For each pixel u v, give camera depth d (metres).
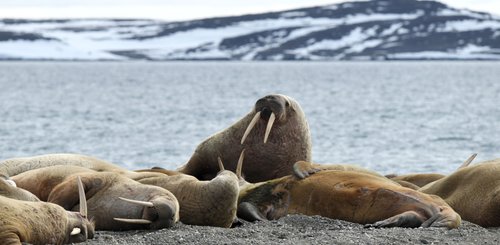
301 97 194.50
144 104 158.25
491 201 29.88
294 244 24.41
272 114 38.88
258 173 40.53
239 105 155.25
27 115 122.62
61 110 137.00
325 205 30.45
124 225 27.81
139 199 27.94
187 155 71.38
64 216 24.38
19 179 30.70
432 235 25.81
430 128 100.88
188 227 27.67
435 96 196.12
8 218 22.28
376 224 27.81
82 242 25.00
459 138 87.12
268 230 27.28
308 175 32.19
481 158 69.75
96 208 28.22
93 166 36.38
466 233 26.50
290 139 40.44
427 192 32.72
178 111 136.12
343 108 147.00
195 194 29.03
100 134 91.19
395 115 126.75
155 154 72.00
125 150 75.12
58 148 76.56
